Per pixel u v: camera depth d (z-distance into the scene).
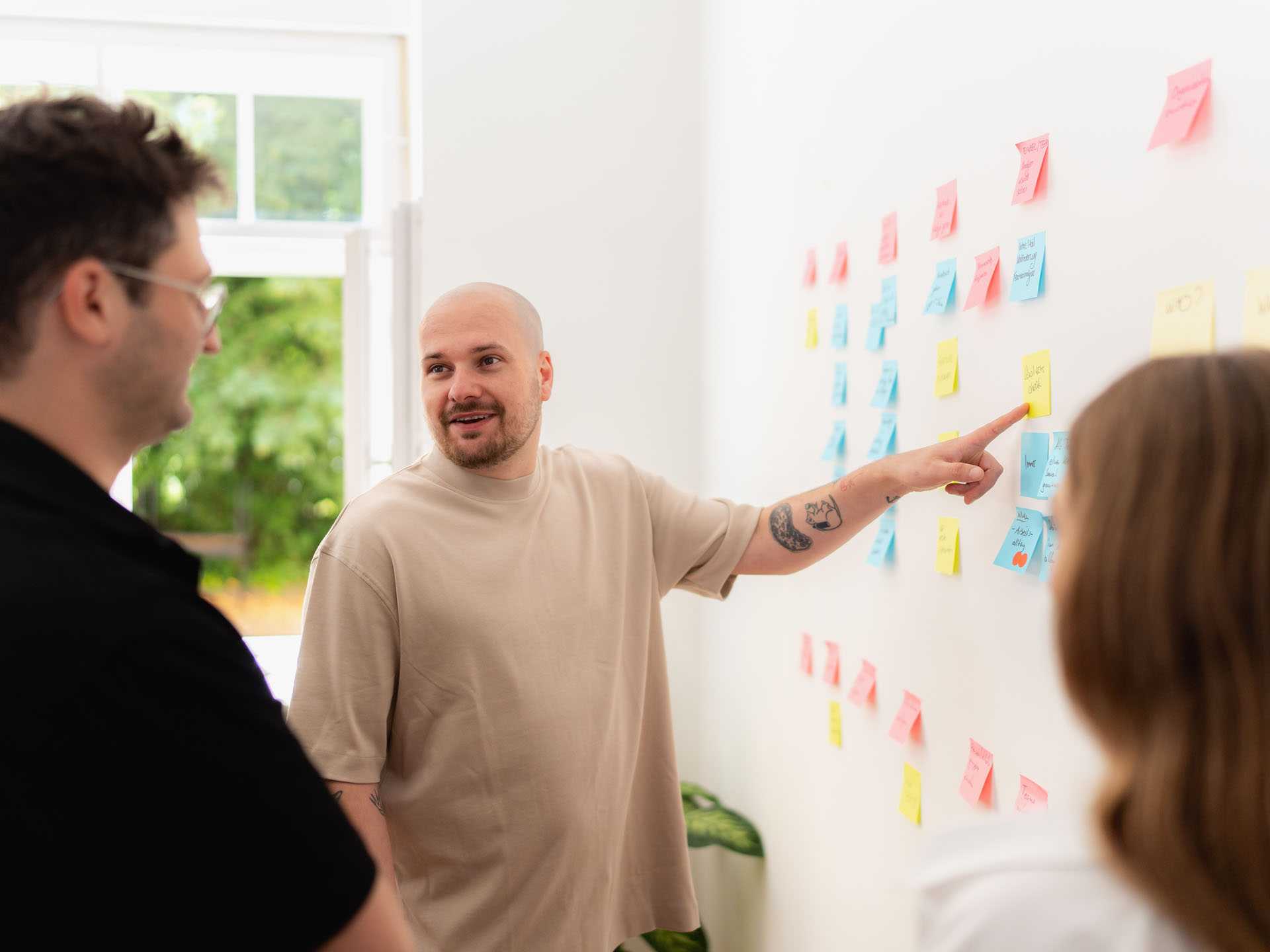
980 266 1.31
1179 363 0.58
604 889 1.57
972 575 1.34
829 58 1.81
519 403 1.59
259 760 0.66
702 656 2.65
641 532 1.72
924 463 1.35
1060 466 1.13
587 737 1.55
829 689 1.85
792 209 2.00
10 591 0.61
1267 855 0.49
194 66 2.84
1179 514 0.54
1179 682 0.53
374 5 2.79
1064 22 1.12
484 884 1.51
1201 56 0.91
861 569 1.70
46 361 0.70
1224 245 0.89
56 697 0.60
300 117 2.92
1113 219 1.04
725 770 2.49
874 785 1.66
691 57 2.61
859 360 1.71
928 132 1.45
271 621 5.92
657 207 2.60
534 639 1.54
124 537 0.69
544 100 2.54
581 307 2.57
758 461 2.22
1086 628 0.56
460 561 1.54
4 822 0.59
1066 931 0.54
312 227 2.87
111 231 0.71
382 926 0.71
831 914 1.84
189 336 0.77
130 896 0.63
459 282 2.51
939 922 0.61
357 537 1.54
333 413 6.14
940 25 1.41
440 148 2.50
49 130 0.70
